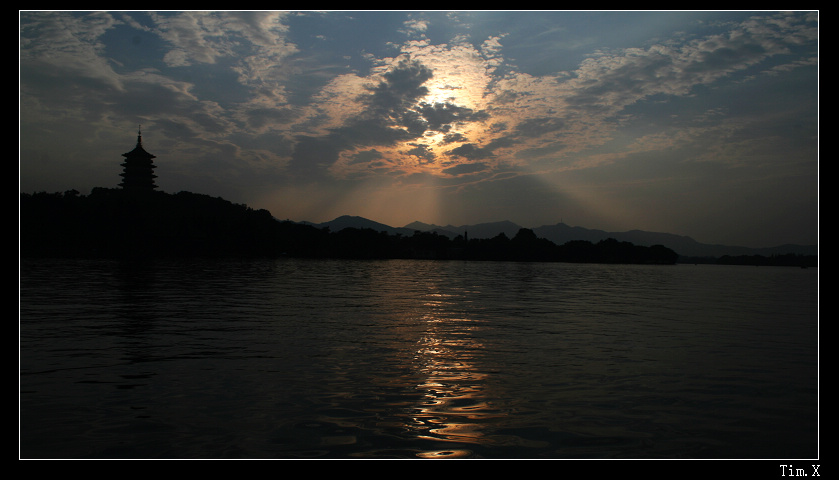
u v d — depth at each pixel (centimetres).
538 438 572
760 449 557
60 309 1608
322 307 1844
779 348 1142
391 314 1677
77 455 507
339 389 743
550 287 3519
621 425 619
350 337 1193
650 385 799
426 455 523
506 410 664
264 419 612
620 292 3178
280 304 1911
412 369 877
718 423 631
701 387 791
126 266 4919
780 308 2159
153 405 658
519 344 1145
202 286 2698
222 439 553
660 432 598
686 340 1241
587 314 1814
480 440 563
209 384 757
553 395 735
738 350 1109
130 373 815
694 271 10062
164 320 1409
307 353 998
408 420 620
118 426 583
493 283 3869
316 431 579
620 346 1141
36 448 523
